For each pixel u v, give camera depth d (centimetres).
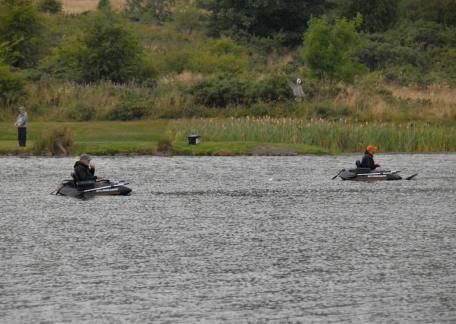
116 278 10375
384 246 11862
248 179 17562
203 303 9525
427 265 10894
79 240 12194
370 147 17562
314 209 14462
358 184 17025
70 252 11525
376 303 9506
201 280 10300
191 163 19938
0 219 13600
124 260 11144
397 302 9538
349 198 15488
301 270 10694
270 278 10369
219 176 17938
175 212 14200
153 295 9769
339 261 11094
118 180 17288
